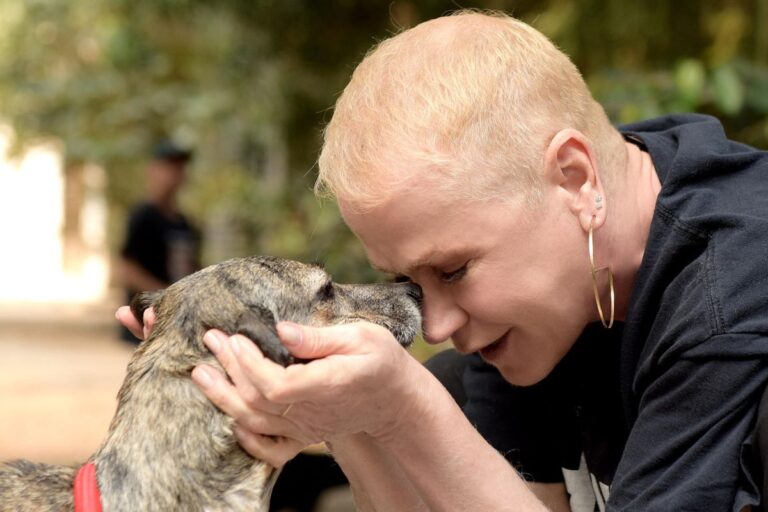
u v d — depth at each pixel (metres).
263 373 2.82
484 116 3.05
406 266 3.22
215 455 3.17
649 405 3.04
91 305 27.81
